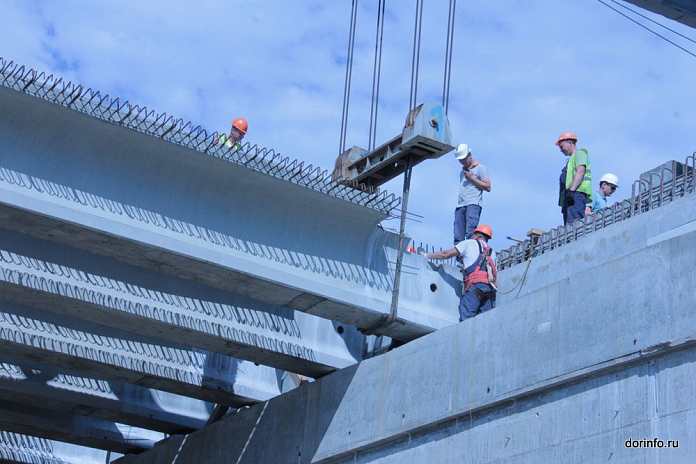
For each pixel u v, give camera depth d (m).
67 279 17.22
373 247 18.47
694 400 12.57
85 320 18.52
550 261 17.55
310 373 20.17
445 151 18.27
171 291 18.25
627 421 13.31
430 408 16.59
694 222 15.13
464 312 17.52
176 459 23.31
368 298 18.09
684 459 12.45
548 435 14.39
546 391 14.68
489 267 17.70
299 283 17.52
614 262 14.13
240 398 21.62
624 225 16.31
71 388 22.09
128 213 16.31
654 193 16.39
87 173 16.09
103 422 25.31
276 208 17.59
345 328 20.23
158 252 16.59
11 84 15.11
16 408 24.03
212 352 20.84
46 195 15.67
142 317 17.88
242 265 17.09
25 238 16.95
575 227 17.55
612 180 20.47
